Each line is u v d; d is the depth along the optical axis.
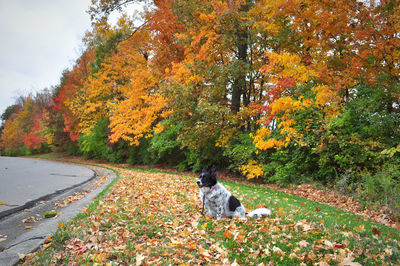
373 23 8.23
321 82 10.05
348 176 8.60
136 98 16.23
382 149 8.52
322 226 4.54
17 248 3.30
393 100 8.55
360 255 3.36
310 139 9.68
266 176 12.27
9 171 14.45
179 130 15.34
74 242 3.44
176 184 9.39
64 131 35.06
